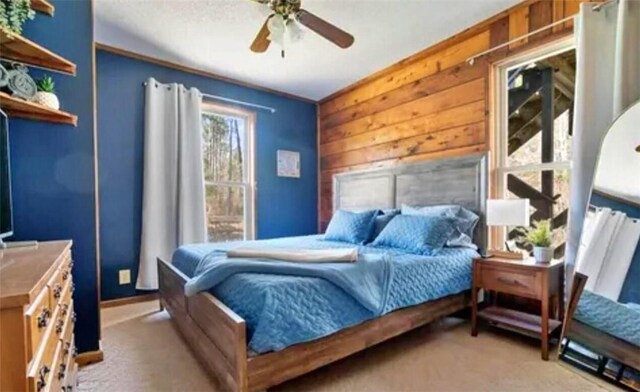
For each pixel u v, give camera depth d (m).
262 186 4.37
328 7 2.63
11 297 0.78
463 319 2.92
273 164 4.47
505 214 2.51
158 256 3.49
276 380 1.64
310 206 4.80
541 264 2.30
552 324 2.36
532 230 2.65
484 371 2.02
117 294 3.37
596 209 2.13
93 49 2.24
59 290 1.36
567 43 2.55
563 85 2.69
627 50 2.10
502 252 2.66
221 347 1.73
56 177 2.11
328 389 1.83
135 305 3.34
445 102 3.30
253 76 3.99
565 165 2.64
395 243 2.85
